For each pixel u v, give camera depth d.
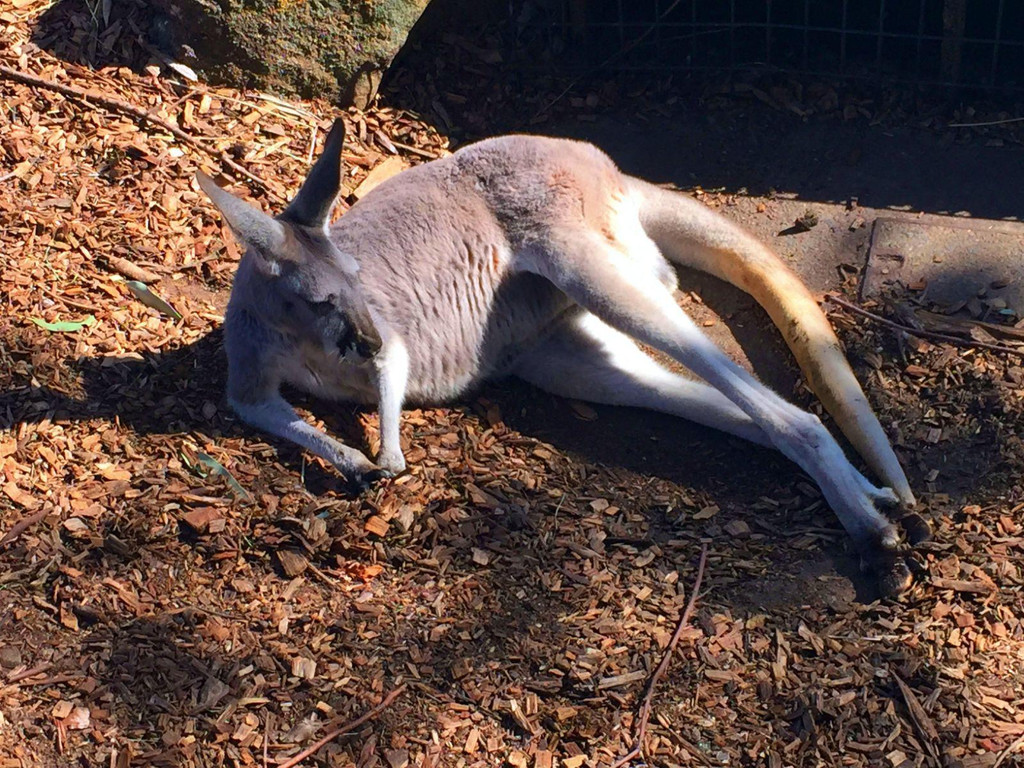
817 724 2.36
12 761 2.30
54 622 2.43
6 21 3.27
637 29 3.44
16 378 2.71
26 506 2.54
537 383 2.84
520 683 2.40
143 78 3.22
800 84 3.33
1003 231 3.01
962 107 3.25
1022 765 2.31
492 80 3.37
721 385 2.64
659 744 2.34
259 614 2.46
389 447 2.63
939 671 2.40
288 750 2.32
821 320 2.79
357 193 3.09
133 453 2.63
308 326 2.63
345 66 3.24
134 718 2.34
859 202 3.10
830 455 2.58
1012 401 2.72
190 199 3.03
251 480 2.62
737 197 3.13
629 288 2.70
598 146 3.26
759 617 2.48
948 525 2.57
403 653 2.43
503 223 2.80
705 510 2.63
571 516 2.62
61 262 2.89
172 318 2.85
